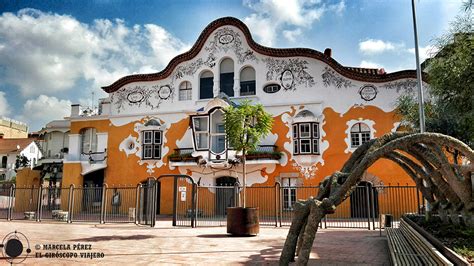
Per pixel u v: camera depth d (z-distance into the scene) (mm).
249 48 24219
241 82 24406
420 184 9797
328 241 12023
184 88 25234
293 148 22422
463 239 8039
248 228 13406
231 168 22953
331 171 21656
